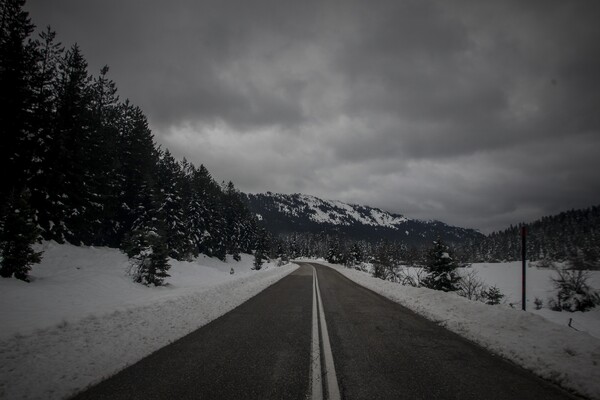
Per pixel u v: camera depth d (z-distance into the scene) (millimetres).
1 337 5223
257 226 91062
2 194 18641
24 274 11484
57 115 24656
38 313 7891
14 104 20344
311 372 4672
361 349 5910
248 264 69438
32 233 11656
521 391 4141
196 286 14961
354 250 69312
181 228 39781
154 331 6695
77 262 19375
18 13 21359
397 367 4953
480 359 5387
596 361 4934
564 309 16641
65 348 5145
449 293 11711
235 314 9359
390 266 30203
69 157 24172
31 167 21875
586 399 3973
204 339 6438
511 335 6590
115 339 5879
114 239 36156
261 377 4457
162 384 4141
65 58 27891
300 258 129000
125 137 37906
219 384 4188
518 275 39219
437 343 6367
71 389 3885
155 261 16375
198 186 59594
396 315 9492
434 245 21156
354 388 4125
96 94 36156
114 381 4195
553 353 5406
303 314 9570
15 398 3580
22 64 20828
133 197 36500
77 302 10109
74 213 24969
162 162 44969
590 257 22859
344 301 12609
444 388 4176
